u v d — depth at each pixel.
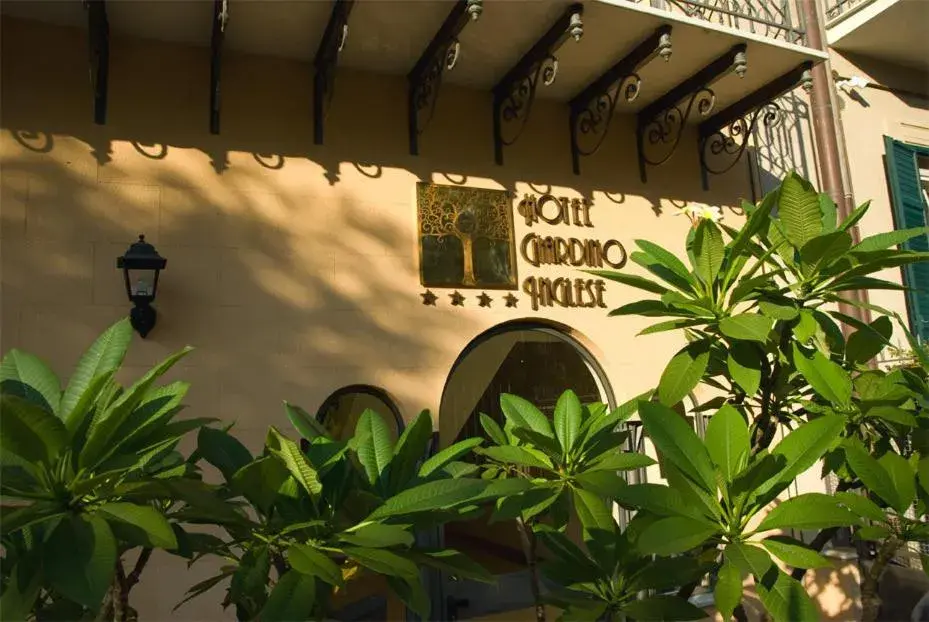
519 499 2.03
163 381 3.99
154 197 4.16
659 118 5.63
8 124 3.93
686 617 1.79
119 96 4.19
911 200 6.40
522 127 4.84
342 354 4.41
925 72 6.91
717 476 1.71
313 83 4.67
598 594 1.93
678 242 5.61
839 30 6.32
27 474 1.40
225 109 4.42
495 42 4.55
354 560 1.59
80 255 3.95
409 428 1.75
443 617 4.19
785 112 6.31
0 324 3.74
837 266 2.00
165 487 1.41
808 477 5.50
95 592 1.20
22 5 3.93
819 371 1.98
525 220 5.11
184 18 4.12
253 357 4.20
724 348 2.14
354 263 4.55
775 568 1.60
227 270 4.24
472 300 4.83
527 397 5.09
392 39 4.46
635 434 5.00
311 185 4.54
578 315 5.14
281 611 1.38
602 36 4.55
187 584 3.82
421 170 4.86
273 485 1.48
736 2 5.66
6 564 1.47
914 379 2.12
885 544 1.93
